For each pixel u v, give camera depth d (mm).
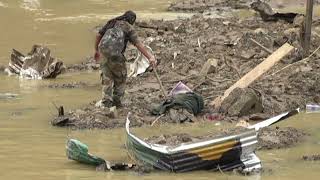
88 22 67375
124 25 30516
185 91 31234
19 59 43188
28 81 40156
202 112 30031
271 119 25391
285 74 37188
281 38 46344
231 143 21391
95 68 44438
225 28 55688
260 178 20641
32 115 29969
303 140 25453
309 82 34938
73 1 83938
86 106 31359
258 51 43438
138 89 35062
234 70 38750
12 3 80375
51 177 20547
